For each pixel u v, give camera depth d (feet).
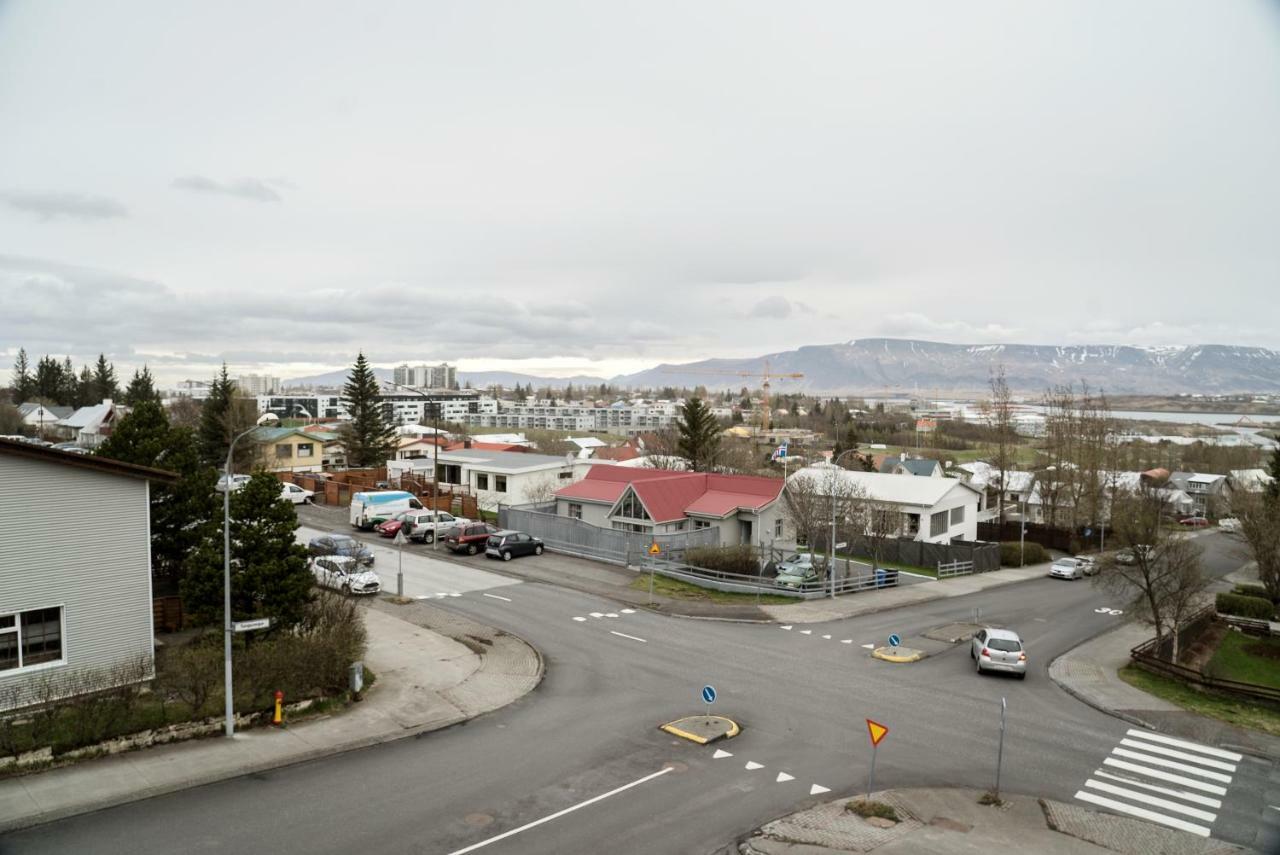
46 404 413.59
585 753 61.05
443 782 55.31
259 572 75.41
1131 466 351.87
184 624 91.66
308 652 70.33
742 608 115.44
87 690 63.57
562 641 94.89
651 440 337.93
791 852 46.44
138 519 70.79
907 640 101.24
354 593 113.50
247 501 76.69
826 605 121.60
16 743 55.88
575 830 48.49
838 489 159.22
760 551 147.95
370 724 66.18
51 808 49.57
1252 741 69.10
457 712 69.77
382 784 54.80
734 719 69.26
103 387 482.69
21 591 64.23
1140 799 56.08
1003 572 176.76
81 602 67.36
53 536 65.82
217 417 246.27
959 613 122.62
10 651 64.03
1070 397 336.29
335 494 207.00
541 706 72.23
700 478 173.58
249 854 44.91
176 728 61.21
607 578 131.44
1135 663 95.55
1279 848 49.19
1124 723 73.36
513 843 46.73
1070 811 53.67
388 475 233.35
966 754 63.36
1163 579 106.63
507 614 106.93
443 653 87.92
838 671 85.71
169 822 48.62
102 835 46.80
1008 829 50.55
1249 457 449.06
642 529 159.02
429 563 139.64
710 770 58.29
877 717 71.31
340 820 49.26
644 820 50.03
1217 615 142.92
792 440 526.98
